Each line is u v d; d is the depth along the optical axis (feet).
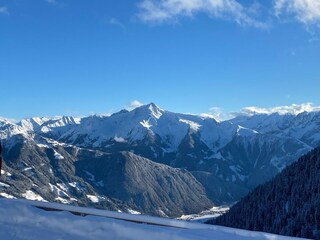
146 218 41.57
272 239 36.37
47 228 37.04
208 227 39.42
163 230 37.47
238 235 37.45
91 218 40.52
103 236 34.88
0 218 39.99
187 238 34.94
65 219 39.70
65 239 33.71
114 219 40.52
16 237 34.01
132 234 35.60
